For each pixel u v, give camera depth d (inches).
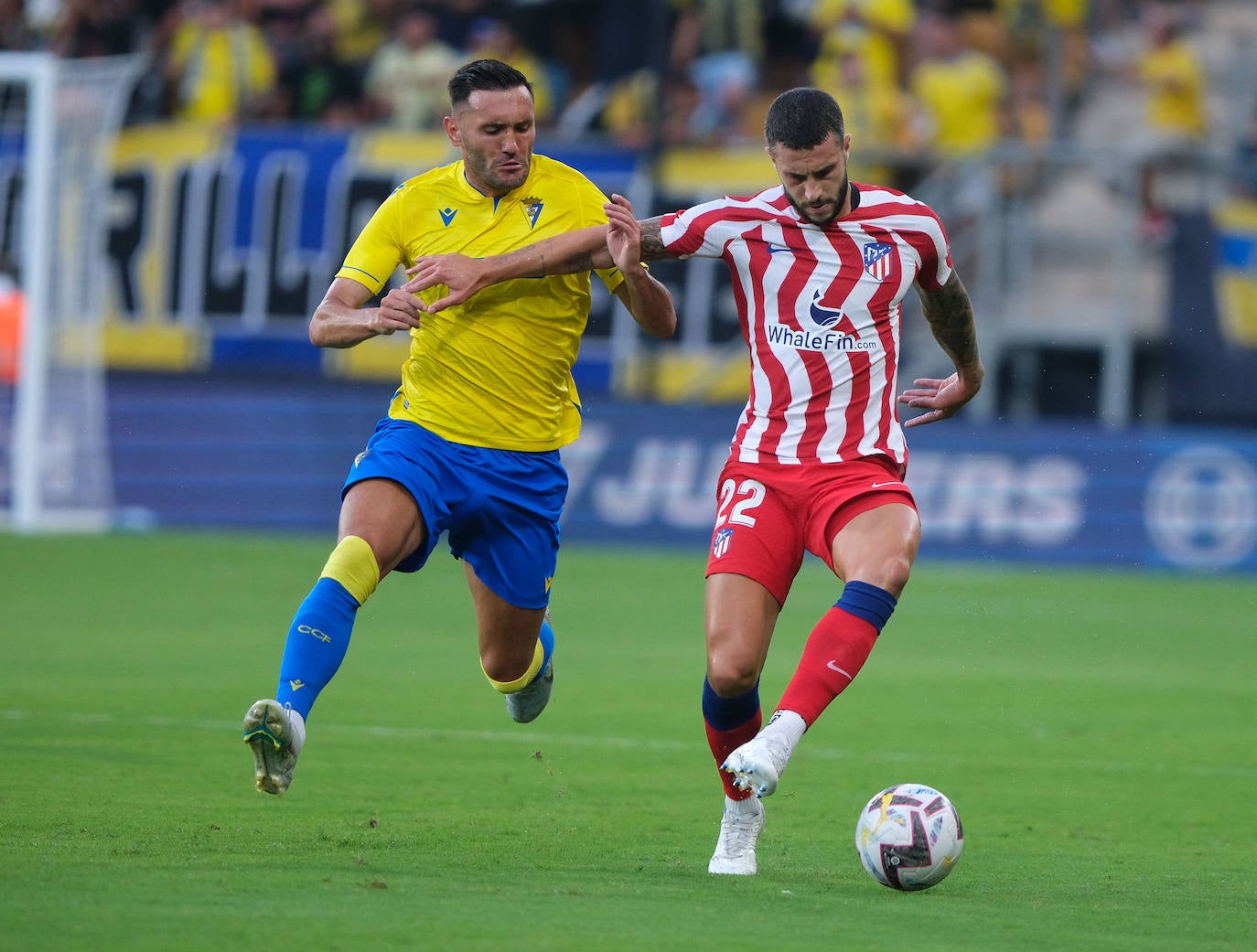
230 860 633.0
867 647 626.5
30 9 2945.4
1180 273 2501.2
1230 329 2488.9
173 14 2903.5
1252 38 2881.4
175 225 2498.8
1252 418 2482.8
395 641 1488.7
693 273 2432.3
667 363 2444.6
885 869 619.8
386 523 709.9
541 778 885.8
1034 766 977.5
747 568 658.8
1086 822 811.4
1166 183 2532.0
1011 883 653.3
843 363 673.6
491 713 1114.7
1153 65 2778.1
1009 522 2283.5
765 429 680.4
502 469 756.0
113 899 542.3
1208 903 621.9
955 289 695.1
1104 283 2571.4
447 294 746.8
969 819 811.4
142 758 892.6
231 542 2297.0
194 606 1664.6
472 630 1577.3
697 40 2773.1
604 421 2400.3
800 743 1044.5
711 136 2667.3
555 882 613.3
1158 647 1576.0
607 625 1630.2
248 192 2484.0
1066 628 1699.1
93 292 2351.1
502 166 731.4
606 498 2385.6
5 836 666.8
